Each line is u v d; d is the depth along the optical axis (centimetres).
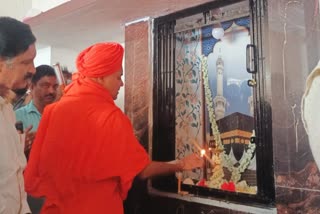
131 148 97
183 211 119
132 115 137
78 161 98
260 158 101
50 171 101
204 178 118
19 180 84
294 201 84
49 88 153
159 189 128
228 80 115
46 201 102
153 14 129
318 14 79
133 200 134
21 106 148
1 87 83
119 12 126
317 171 79
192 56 125
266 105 100
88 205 99
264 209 98
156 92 130
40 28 146
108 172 96
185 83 127
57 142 99
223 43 117
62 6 131
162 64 130
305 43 82
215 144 117
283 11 88
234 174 110
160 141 129
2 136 79
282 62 88
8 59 80
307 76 82
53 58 178
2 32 78
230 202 107
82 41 170
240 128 111
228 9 113
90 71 103
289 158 85
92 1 118
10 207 80
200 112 122
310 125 80
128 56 139
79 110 100
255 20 103
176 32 128
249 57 103
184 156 124
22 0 190
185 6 120
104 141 96
